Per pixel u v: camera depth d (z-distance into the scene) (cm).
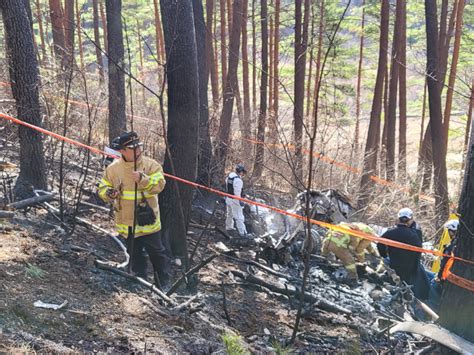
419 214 1216
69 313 411
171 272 596
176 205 664
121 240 659
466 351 463
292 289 629
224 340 398
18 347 341
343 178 1161
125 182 507
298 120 1243
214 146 1085
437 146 1280
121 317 431
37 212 673
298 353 476
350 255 717
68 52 780
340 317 599
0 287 415
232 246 791
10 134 880
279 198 1055
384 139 1966
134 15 2758
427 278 707
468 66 2116
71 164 879
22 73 684
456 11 1881
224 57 1989
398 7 1625
